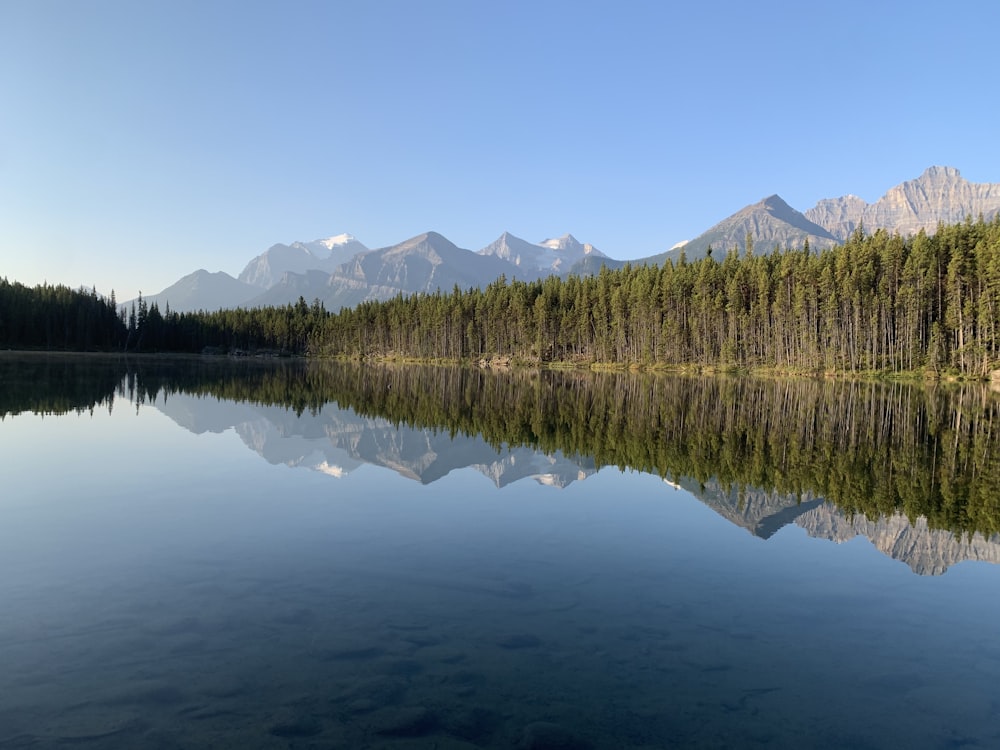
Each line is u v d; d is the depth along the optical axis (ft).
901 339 296.71
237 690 24.21
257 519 49.70
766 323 342.85
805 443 97.25
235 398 157.69
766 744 21.70
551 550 43.57
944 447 94.38
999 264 251.39
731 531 49.49
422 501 57.11
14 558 39.32
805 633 31.32
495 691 24.75
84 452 77.66
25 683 24.32
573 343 437.17
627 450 89.20
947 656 29.19
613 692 25.02
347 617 31.35
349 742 20.98
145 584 35.24
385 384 237.25
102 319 508.94
